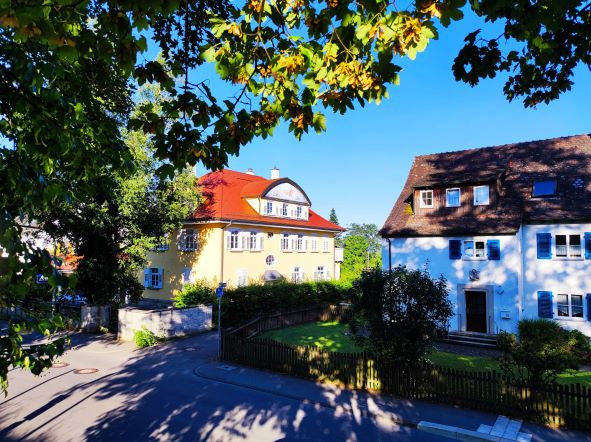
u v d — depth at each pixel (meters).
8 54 3.38
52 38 2.69
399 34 3.11
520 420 11.07
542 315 21.20
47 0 2.64
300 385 14.30
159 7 2.69
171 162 4.34
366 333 23.11
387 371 13.51
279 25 3.84
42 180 3.35
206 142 4.26
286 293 27.44
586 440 9.89
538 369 11.26
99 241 25.27
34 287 3.02
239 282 33.28
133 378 15.15
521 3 4.45
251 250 34.72
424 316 13.08
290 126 4.09
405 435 10.42
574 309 20.67
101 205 22.94
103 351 19.50
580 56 5.77
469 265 22.39
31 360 3.10
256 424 11.02
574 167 22.94
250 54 3.83
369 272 14.18
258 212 35.91
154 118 4.07
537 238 21.70
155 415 11.55
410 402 12.60
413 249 24.25
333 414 11.77
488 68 6.00
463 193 23.77
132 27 2.86
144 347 20.28
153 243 25.48
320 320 29.53
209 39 6.40
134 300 28.30
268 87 3.92
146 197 24.73
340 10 3.47
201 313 23.95
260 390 13.84
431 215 24.58
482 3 4.40
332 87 3.82
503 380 11.59
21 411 11.81
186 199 27.50
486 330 21.72
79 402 12.59
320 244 44.53
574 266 20.72
